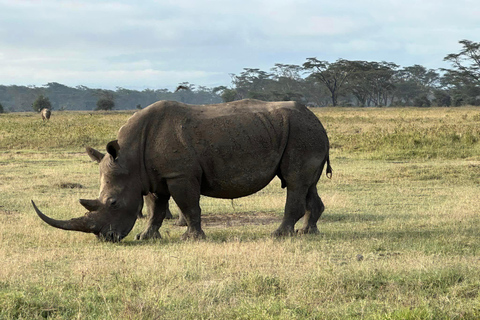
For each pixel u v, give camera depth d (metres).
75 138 49.09
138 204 16.03
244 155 16.27
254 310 8.77
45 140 48.50
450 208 21.64
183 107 16.42
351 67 161.50
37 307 8.89
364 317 8.67
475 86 152.00
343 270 11.28
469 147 39.72
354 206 22.66
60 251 13.84
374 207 22.44
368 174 31.27
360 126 61.97
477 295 9.79
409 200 24.08
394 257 13.12
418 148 40.00
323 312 8.89
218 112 16.52
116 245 15.16
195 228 16.36
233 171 16.30
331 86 166.88
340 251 13.97
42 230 16.84
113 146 15.50
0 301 8.86
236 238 15.55
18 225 17.52
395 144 40.97
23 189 26.20
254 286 10.20
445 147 39.81
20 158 39.84
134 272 11.29
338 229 17.83
